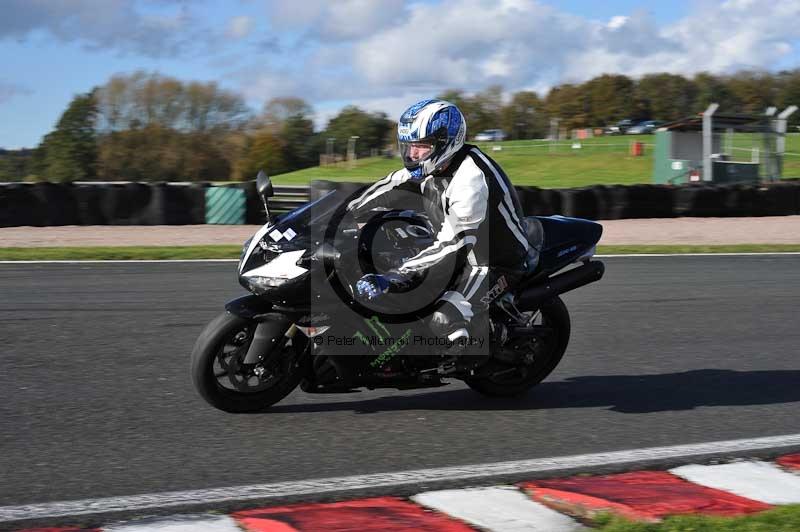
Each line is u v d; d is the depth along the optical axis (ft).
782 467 13.96
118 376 19.01
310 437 15.15
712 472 13.61
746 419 16.78
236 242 49.03
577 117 268.41
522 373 17.94
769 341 23.95
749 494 12.62
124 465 13.57
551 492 12.43
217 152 193.26
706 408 17.51
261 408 16.44
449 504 12.01
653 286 33.12
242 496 12.30
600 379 19.70
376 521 11.30
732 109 256.93
